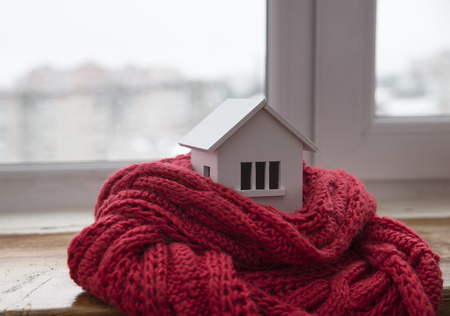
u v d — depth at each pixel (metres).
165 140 0.94
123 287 0.41
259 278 0.46
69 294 0.49
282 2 0.90
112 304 0.43
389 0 0.95
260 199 0.50
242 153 0.49
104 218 0.47
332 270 0.50
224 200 0.45
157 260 0.42
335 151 0.94
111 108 0.92
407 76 0.97
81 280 0.45
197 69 0.93
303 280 0.48
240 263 0.48
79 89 0.90
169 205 0.47
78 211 0.89
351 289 0.47
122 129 0.92
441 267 0.57
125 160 0.93
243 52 0.94
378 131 0.94
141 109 0.93
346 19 0.91
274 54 0.91
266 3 0.92
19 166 0.89
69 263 0.47
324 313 0.44
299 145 0.51
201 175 0.51
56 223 0.80
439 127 0.96
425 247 0.48
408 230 0.51
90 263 0.44
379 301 0.46
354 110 0.93
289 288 0.46
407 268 0.46
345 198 0.52
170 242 0.47
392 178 0.96
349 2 0.91
